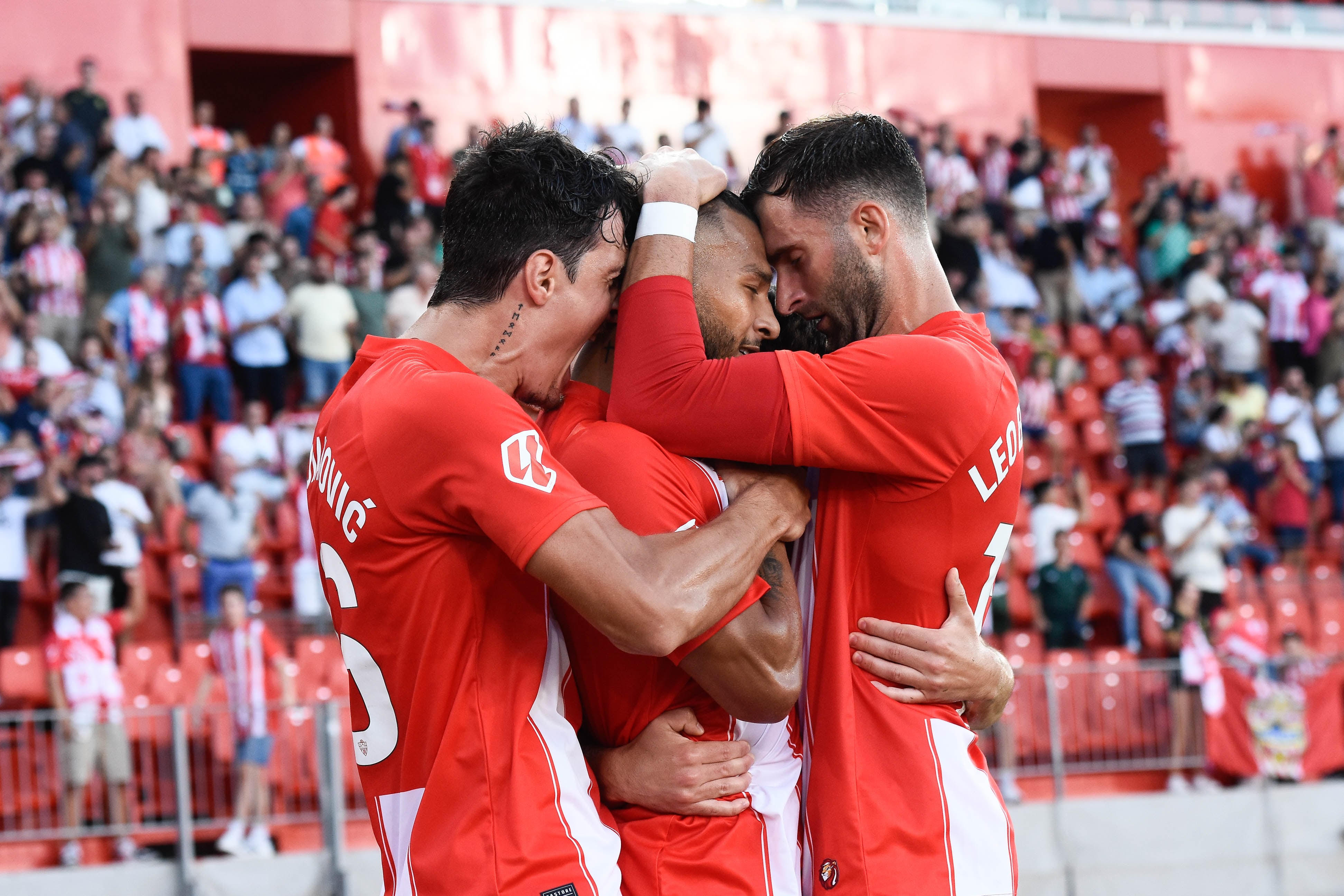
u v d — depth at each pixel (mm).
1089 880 26609
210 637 26016
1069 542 31984
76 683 23312
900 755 6832
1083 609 31750
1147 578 32969
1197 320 44219
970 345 7086
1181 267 47094
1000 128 53688
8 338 30156
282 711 23406
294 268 35000
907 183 7293
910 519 6926
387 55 47000
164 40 44125
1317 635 34781
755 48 50594
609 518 6117
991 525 7133
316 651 26844
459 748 6238
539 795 6230
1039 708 27547
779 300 7359
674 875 6523
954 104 53094
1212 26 57812
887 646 6938
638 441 6633
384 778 6543
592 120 48562
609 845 6418
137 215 35500
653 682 6672
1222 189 57062
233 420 34125
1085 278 46812
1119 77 56031
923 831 6727
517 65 48125
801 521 6777
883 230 7145
